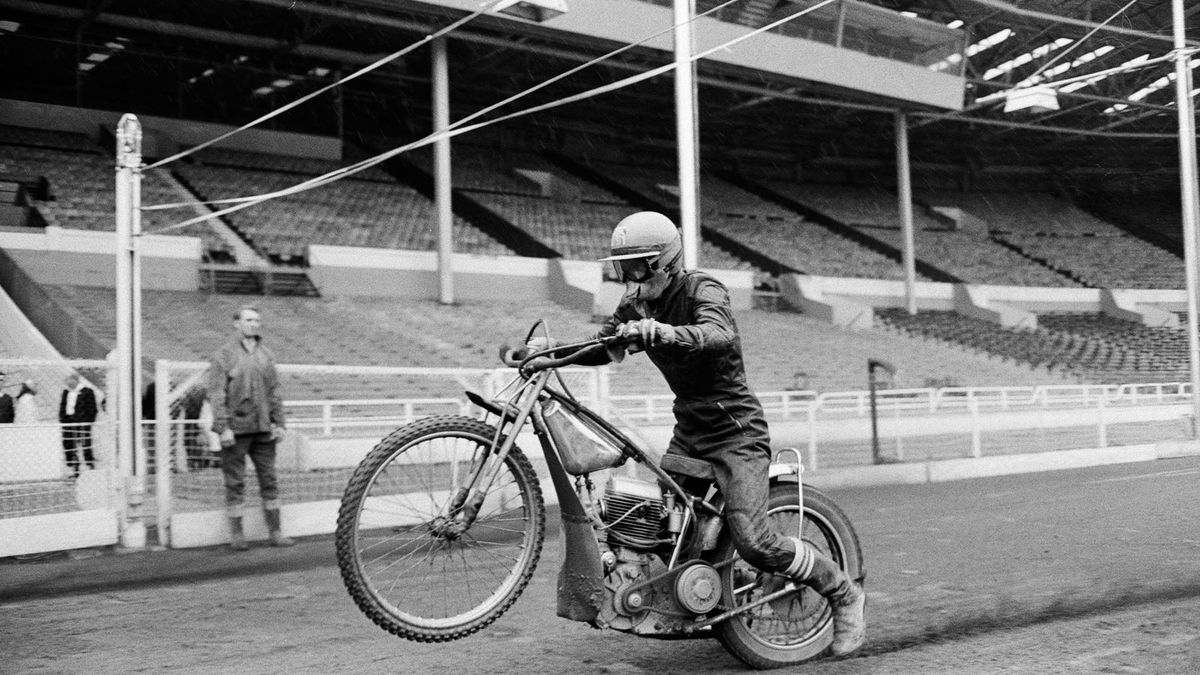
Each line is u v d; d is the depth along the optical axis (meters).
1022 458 15.65
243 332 8.41
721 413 3.96
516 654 4.47
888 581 6.15
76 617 5.54
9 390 12.62
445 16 28.73
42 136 31.80
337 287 30.42
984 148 55.09
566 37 30.69
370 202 36.06
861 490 12.85
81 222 26.28
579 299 33.38
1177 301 49.66
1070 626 4.82
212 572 7.13
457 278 32.88
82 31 33.03
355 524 3.63
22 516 7.94
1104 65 39.50
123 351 8.66
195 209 30.80
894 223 53.78
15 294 22.31
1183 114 18.98
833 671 4.07
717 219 48.06
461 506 3.68
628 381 26.62
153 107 34.62
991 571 6.45
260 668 4.34
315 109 38.22
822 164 57.44
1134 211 60.88
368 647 4.67
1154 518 8.91
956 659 4.24
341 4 28.72
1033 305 47.66
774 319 39.12
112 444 8.51
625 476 4.03
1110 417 21.91
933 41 38.62
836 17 35.69
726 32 32.91
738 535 3.89
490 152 46.97
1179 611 5.11
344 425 10.34
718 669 4.15
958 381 34.25
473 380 11.84
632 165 52.47
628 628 3.83
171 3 31.30
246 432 8.28
